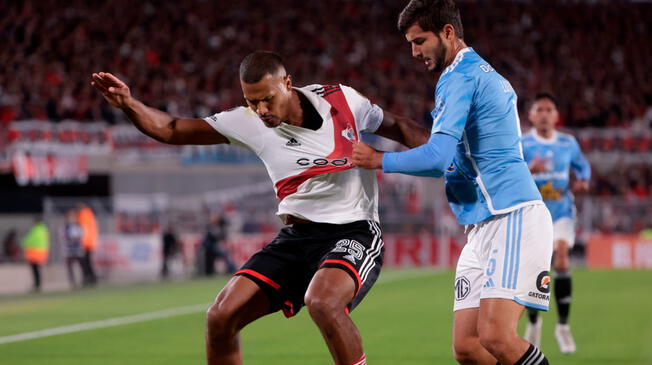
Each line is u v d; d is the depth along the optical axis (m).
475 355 16.00
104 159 92.88
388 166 14.51
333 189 16.77
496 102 15.15
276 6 133.00
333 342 15.14
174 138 16.75
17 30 116.75
